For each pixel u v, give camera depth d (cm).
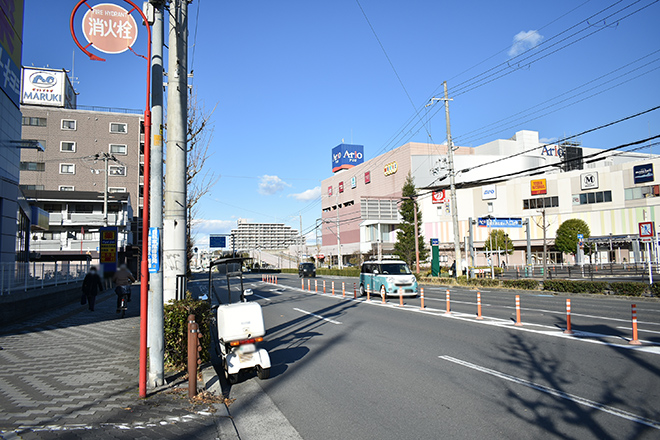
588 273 3584
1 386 644
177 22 797
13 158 2080
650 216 4788
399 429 475
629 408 509
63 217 4431
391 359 812
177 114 814
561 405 528
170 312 741
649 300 1812
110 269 1700
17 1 2119
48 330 1248
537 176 5753
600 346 841
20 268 1540
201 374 713
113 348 956
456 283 3027
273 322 1405
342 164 9856
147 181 631
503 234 5600
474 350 854
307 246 10781
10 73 2036
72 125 5809
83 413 523
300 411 552
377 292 2034
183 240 816
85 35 629
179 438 450
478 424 480
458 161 6688
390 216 7312
